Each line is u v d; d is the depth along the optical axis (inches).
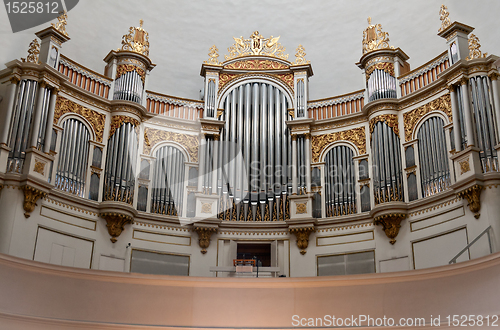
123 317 546.0
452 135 644.7
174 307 556.1
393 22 879.1
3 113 630.5
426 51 853.8
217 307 557.0
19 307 510.0
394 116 716.7
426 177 661.9
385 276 531.5
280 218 733.3
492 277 471.5
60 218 634.2
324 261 698.8
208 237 714.2
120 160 699.4
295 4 917.8
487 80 625.3
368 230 689.6
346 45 919.0
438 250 617.6
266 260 748.6
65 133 674.2
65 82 678.5
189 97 920.9
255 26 925.8
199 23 921.5
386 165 690.2
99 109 718.5
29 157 609.6
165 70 919.7
